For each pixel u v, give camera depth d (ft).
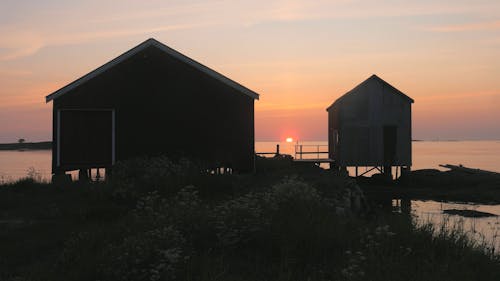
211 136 66.28
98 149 64.95
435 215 72.02
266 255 23.89
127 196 43.34
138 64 65.87
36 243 27.71
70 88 64.18
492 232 55.16
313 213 28.91
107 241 24.61
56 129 63.98
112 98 65.26
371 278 20.31
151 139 65.67
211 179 49.60
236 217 25.86
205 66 66.23
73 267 21.93
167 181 47.32
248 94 66.95
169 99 66.13
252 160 66.64
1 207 39.52
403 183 114.93
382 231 25.53
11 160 326.24
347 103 113.19
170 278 19.77
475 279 22.54
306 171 81.46
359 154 112.37
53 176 62.13
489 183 112.98
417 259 23.85
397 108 113.09
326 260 23.16
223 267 21.62
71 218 35.12
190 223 25.76
